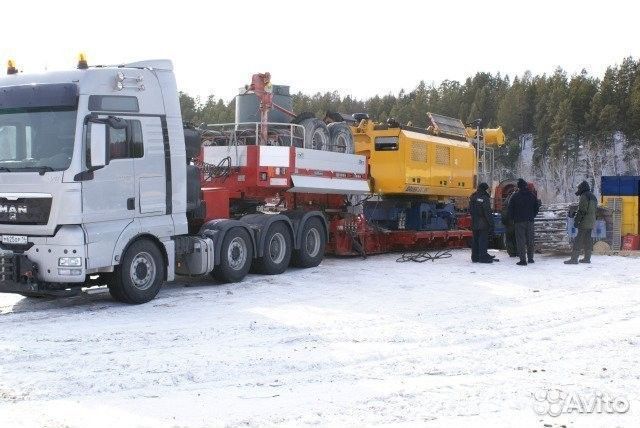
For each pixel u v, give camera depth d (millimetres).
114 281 9625
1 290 9156
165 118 10297
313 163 13781
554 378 6059
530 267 14984
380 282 12328
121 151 9547
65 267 8906
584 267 15047
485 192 15727
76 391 5578
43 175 8930
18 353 6801
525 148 77250
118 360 6594
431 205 18781
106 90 9375
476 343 7629
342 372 6289
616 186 19047
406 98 86000
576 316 9289
